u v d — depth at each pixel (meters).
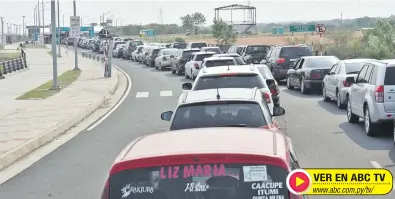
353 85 17.38
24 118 20.14
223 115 9.10
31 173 12.19
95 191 10.39
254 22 86.69
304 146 14.18
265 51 43.47
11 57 68.88
